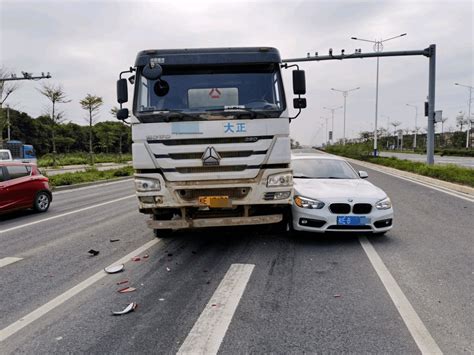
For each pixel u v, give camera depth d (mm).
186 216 6078
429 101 19297
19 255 6406
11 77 27188
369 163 29266
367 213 6426
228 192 5871
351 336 3443
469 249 6082
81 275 5289
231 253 6145
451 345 3275
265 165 5879
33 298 4508
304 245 6512
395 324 3654
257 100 6047
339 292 4441
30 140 61688
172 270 5379
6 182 9992
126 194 14953
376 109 33938
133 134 5867
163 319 3855
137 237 7438
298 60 19250
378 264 5414
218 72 6090
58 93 37000
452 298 4219
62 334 3605
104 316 3961
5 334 3641
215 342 3381
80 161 44344
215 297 4367
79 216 10078
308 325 3660
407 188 13828
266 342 3367
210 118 5758
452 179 14859
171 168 5785
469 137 55688
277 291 4500
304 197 6590
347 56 18906
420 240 6656
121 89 6289
